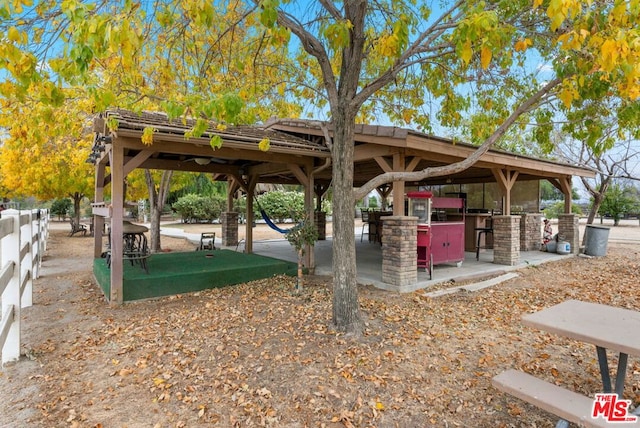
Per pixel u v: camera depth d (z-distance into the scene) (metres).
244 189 9.77
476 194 13.05
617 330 2.31
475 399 2.90
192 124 6.14
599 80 3.86
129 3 2.74
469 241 11.29
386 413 2.73
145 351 3.81
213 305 5.37
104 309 5.32
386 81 4.01
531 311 5.18
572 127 4.93
